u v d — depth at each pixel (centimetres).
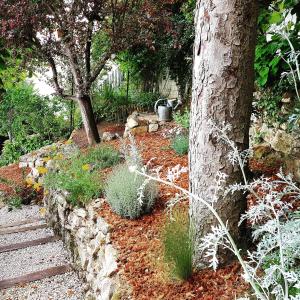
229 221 194
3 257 400
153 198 290
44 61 614
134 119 674
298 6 280
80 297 313
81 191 353
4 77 660
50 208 472
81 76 603
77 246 350
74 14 533
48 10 539
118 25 567
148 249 234
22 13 504
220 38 175
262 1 332
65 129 926
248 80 183
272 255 165
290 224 156
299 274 147
